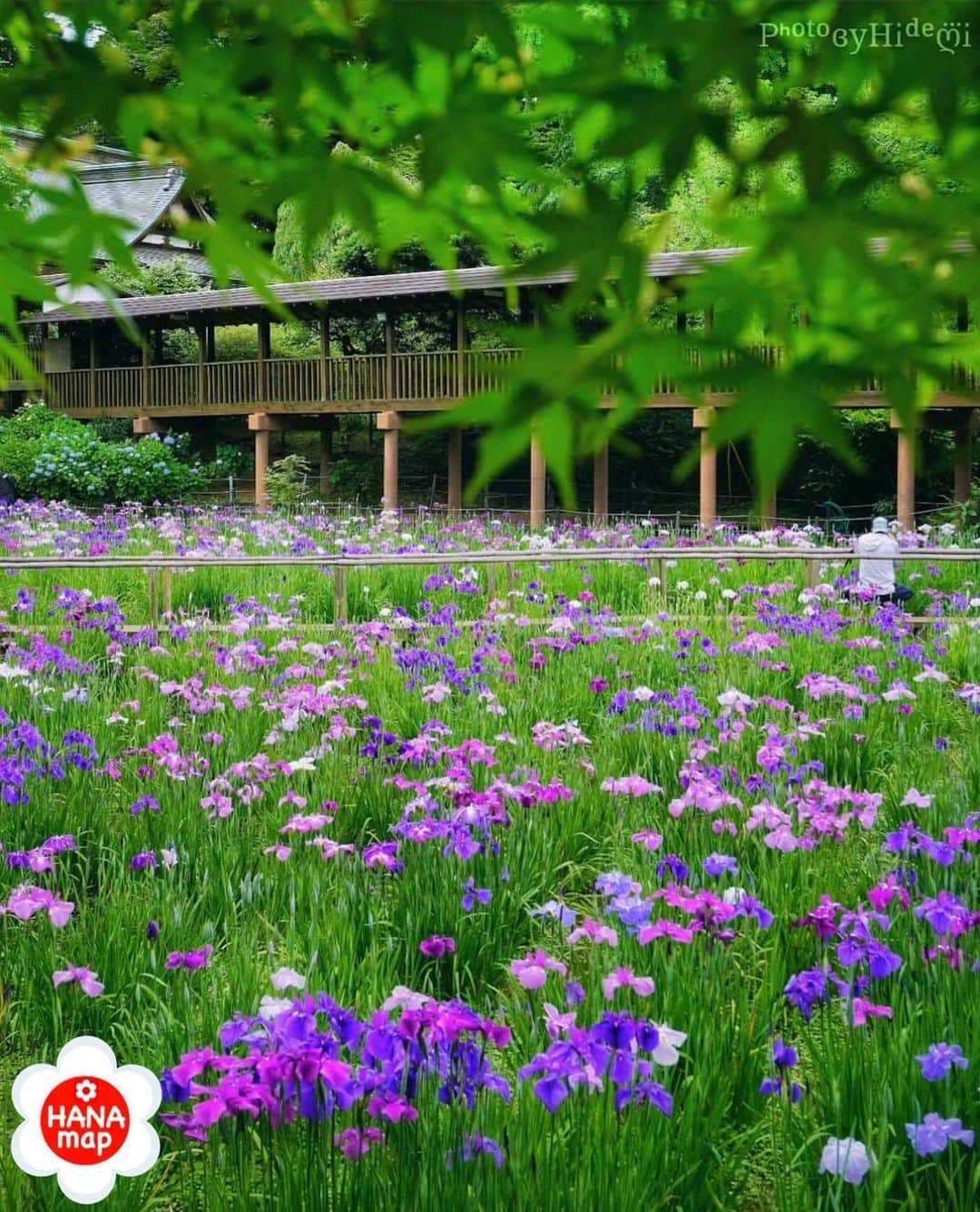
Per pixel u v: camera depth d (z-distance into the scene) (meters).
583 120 1.22
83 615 9.62
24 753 5.62
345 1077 2.52
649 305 1.11
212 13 1.29
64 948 3.91
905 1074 2.80
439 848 4.44
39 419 26.98
